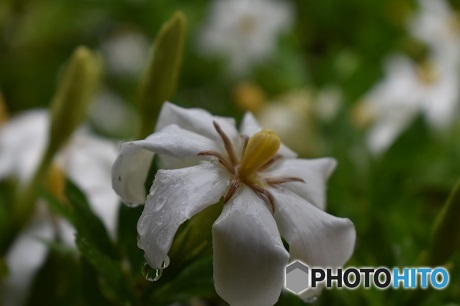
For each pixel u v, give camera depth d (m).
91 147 0.35
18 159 0.34
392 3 0.53
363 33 0.52
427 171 0.40
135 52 0.53
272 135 0.24
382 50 0.51
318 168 0.25
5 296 0.30
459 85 0.48
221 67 0.52
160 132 0.24
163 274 0.25
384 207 0.36
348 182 0.36
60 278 0.31
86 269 0.27
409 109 0.45
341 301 0.28
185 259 0.25
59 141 0.31
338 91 0.45
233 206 0.22
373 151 0.40
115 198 0.32
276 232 0.22
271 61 0.52
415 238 0.31
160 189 0.22
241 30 0.53
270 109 0.43
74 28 0.53
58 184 0.32
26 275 0.31
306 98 0.44
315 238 0.23
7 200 0.34
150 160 0.24
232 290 0.21
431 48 0.52
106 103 0.50
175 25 0.28
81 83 0.31
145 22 0.53
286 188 0.24
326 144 0.38
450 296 0.29
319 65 0.51
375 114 0.42
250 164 0.23
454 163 0.41
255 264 0.21
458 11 0.59
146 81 0.28
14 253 0.31
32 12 0.53
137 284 0.26
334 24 0.54
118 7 0.53
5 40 0.53
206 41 0.53
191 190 0.22
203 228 0.24
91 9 0.53
